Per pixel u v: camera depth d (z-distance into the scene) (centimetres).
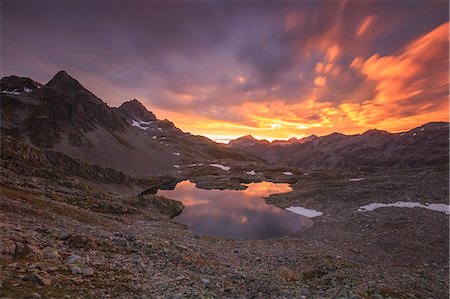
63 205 3803
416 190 7231
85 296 1139
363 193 7725
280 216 7050
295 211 7606
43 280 1160
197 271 1983
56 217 2859
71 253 1669
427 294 2180
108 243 2133
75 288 1195
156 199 7206
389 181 8825
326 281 1916
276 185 14288
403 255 3772
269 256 3088
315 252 3572
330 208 7244
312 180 15212
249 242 4141
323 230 5481
